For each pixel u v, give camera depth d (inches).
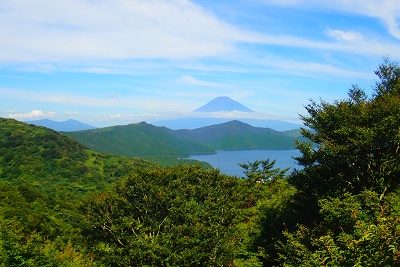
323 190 576.1
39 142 4832.7
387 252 251.9
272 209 741.3
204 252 936.3
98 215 1136.2
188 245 970.7
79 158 4859.7
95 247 1112.2
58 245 1160.2
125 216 1133.1
